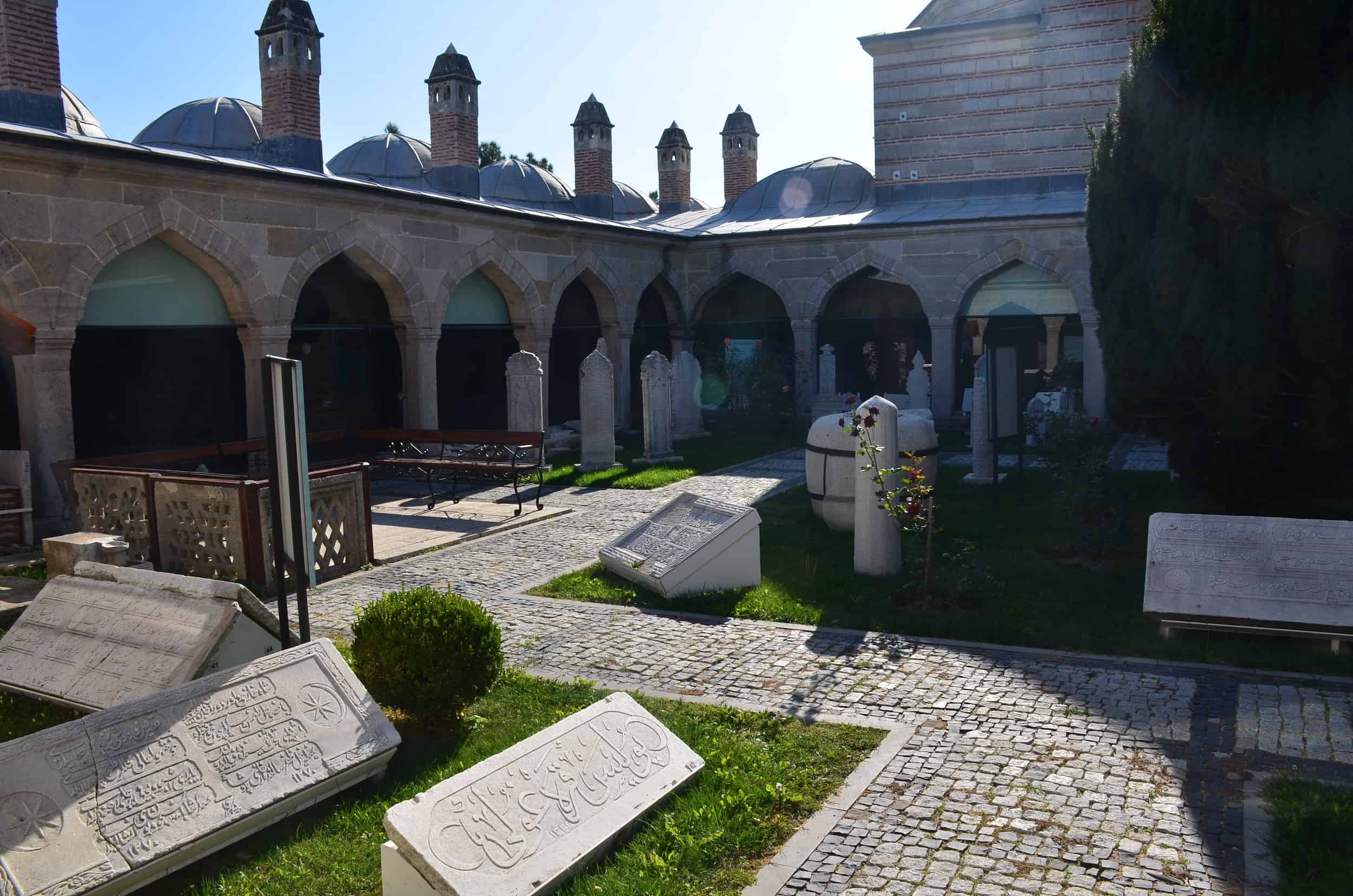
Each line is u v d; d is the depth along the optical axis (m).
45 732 4.38
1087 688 6.79
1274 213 8.95
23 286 11.57
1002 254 21.59
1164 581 7.77
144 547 10.06
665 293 24.69
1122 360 9.91
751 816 5.00
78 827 4.18
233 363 16.81
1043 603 8.76
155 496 9.81
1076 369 22.30
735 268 24.34
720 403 25.08
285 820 5.00
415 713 6.04
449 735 6.05
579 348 24.64
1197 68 9.21
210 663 5.93
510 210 18.72
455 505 14.24
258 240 14.46
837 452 11.67
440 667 5.91
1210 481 10.18
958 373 25.08
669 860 4.61
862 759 5.71
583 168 26.02
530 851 4.38
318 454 18.20
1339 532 7.55
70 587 6.72
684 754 5.43
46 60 13.52
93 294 12.84
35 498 11.85
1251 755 5.66
